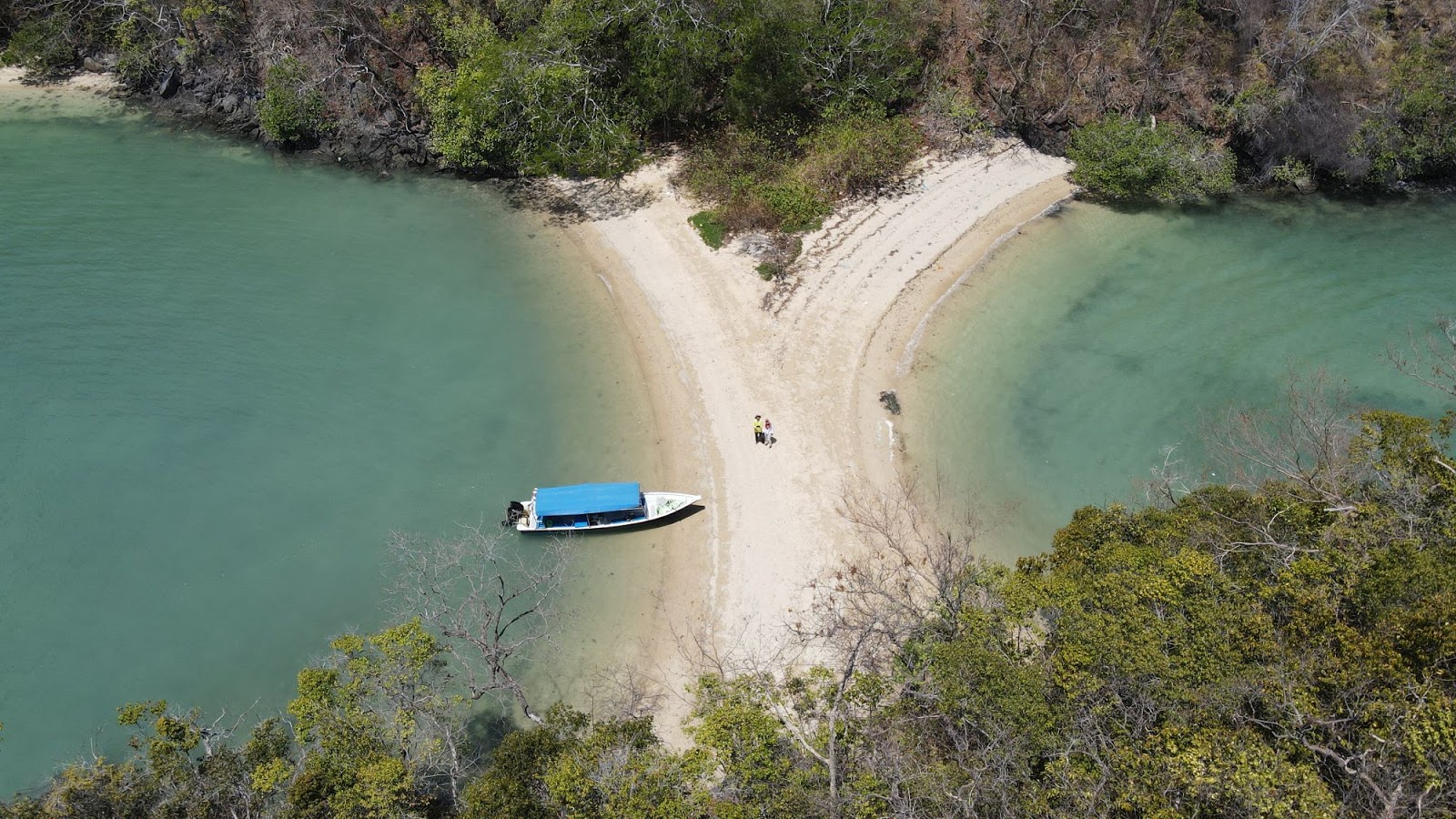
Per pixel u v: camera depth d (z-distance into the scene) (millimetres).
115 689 41125
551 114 62500
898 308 58188
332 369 54031
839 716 34625
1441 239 65250
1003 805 30141
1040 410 53375
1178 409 53438
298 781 30578
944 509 48250
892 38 66375
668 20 62875
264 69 69938
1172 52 70250
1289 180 68750
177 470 48938
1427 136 67938
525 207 65375
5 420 50375
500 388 53594
